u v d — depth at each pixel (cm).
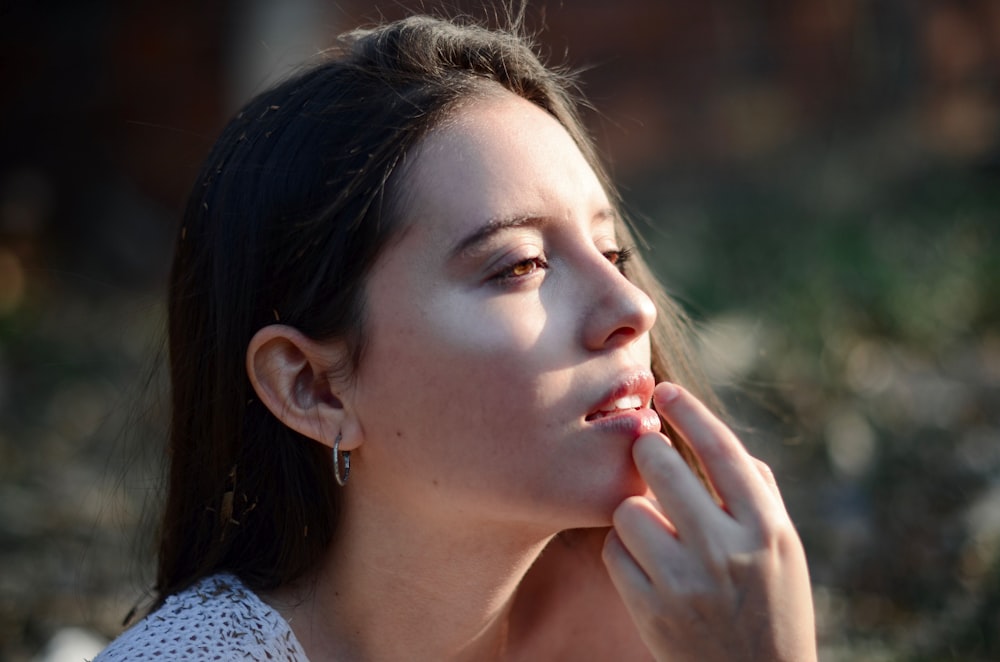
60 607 382
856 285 643
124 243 977
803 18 977
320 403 172
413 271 163
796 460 457
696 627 153
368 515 176
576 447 159
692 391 223
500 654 197
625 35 990
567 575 204
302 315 170
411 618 180
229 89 925
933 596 352
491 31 203
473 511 166
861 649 334
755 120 976
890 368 572
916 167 895
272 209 174
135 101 1016
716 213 835
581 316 162
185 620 171
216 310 180
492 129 168
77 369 693
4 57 1014
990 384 546
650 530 155
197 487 189
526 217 163
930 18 968
